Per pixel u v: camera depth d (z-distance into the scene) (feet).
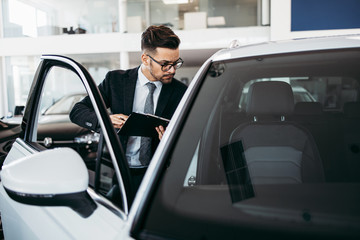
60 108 15.83
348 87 4.28
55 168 2.86
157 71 5.40
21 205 4.28
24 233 4.13
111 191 3.24
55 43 31.71
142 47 5.45
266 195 2.80
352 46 3.95
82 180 2.81
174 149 3.16
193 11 29.04
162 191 2.78
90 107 5.34
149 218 2.56
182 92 5.80
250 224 2.46
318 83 17.39
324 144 3.97
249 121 4.32
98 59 31.53
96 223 2.96
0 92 33.47
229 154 4.07
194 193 2.90
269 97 4.29
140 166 5.46
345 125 4.05
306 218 2.50
